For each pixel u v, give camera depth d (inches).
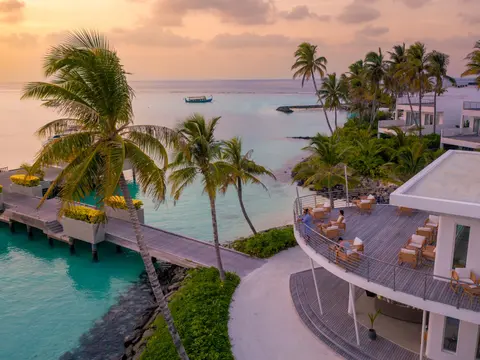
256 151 2741.1
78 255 1213.1
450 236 570.3
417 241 701.9
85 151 532.4
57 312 914.7
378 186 1700.3
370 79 2407.7
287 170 2192.4
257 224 1440.7
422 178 687.1
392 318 708.7
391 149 1700.3
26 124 4234.7
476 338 565.0
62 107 493.0
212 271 935.0
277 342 688.4
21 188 1614.2
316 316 732.7
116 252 1211.2
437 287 578.9
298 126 4151.1
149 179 569.3
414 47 1990.7
